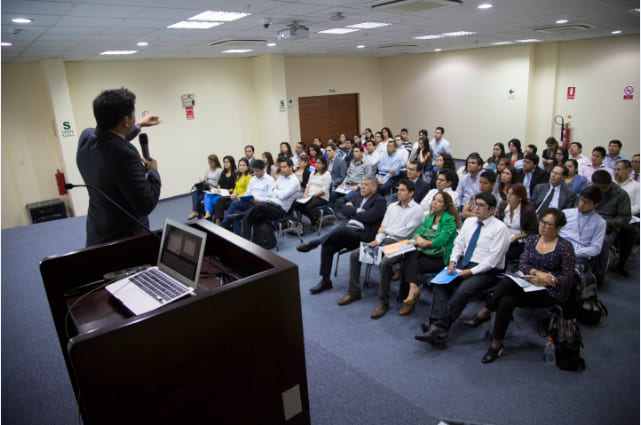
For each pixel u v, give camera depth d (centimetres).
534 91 904
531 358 266
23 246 516
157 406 92
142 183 156
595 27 638
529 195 491
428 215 352
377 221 372
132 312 109
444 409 225
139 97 752
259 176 520
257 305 103
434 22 539
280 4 381
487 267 285
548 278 252
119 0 324
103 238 163
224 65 849
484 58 936
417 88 1078
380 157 706
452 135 1038
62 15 356
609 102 815
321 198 525
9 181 674
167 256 130
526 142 919
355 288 349
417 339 274
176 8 366
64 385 246
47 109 688
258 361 106
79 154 158
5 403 231
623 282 363
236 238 131
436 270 325
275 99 868
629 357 261
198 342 95
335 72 1040
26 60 638
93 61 695
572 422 212
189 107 812
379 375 256
